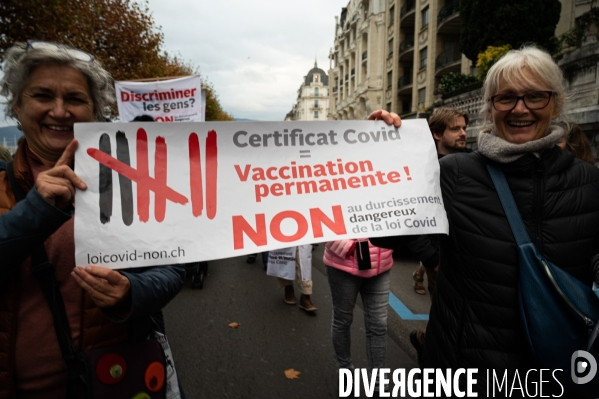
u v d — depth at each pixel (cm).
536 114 137
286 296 439
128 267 127
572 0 1283
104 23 1091
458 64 2008
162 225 134
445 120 303
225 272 577
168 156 139
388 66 3062
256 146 150
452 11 1995
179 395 136
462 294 142
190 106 602
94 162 127
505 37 1091
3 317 111
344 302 251
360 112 3662
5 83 124
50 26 672
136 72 1255
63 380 116
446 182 153
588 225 134
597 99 697
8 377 111
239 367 294
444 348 145
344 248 238
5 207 116
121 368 115
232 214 142
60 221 106
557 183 135
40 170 126
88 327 117
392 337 341
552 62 137
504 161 137
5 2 617
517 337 133
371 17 3291
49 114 123
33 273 112
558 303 122
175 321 385
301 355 314
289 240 145
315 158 155
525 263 127
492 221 137
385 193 154
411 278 525
